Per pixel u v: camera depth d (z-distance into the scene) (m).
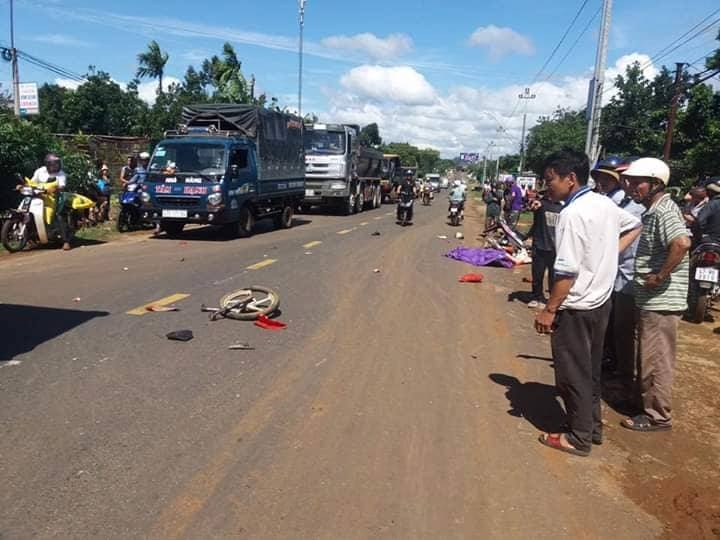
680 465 4.17
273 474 3.73
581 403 4.19
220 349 6.04
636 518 3.49
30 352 5.68
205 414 4.51
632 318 5.37
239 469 3.76
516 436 4.45
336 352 6.16
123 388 4.92
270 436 4.22
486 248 14.89
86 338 6.16
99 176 17.22
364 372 5.62
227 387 5.05
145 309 7.40
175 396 4.81
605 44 18.39
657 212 4.57
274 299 7.56
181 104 43.16
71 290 8.30
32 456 3.79
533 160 60.38
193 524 3.19
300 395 4.98
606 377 5.93
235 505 3.38
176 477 3.63
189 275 9.76
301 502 3.44
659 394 4.68
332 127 25.58
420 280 10.57
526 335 7.34
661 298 4.58
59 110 49.97
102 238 14.32
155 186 14.36
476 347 6.68
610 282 4.11
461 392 5.27
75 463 3.73
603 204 4.06
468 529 3.28
